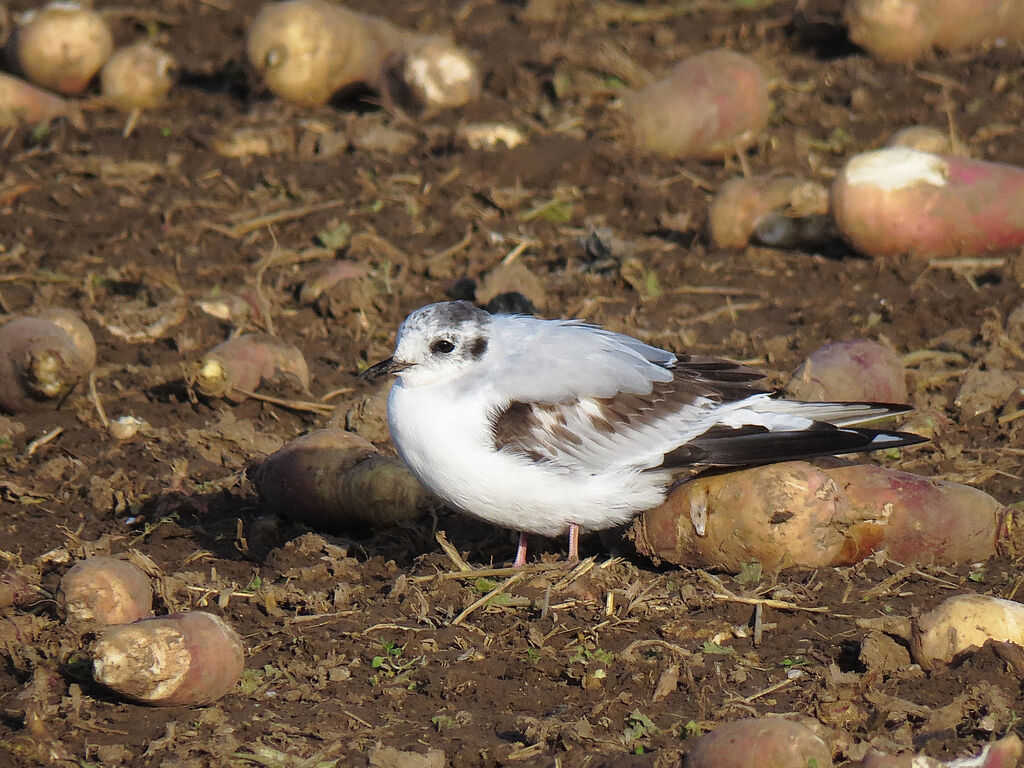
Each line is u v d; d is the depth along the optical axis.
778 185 16.27
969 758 7.34
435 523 10.70
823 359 11.91
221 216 17.44
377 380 13.57
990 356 13.09
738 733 7.11
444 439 9.81
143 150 19.33
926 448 11.70
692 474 10.11
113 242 16.75
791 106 19.95
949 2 20.94
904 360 13.31
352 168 18.61
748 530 9.49
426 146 19.11
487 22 23.92
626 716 8.17
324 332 14.73
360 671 8.82
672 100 18.66
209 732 8.10
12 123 19.92
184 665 8.13
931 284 15.05
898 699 8.07
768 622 9.14
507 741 7.95
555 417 9.87
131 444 12.42
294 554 10.34
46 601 9.59
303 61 20.08
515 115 20.03
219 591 9.77
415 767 7.59
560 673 8.68
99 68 21.11
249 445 12.10
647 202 17.55
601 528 10.23
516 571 9.86
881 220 15.39
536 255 16.45
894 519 9.59
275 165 18.80
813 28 22.23
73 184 18.20
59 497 11.52
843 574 9.62
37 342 12.77
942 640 8.37
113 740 8.06
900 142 17.42
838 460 10.00
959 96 19.97
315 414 12.86
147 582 9.34
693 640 8.98
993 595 9.30
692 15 24.03
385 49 20.72
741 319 14.77
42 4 24.39
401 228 17.00
